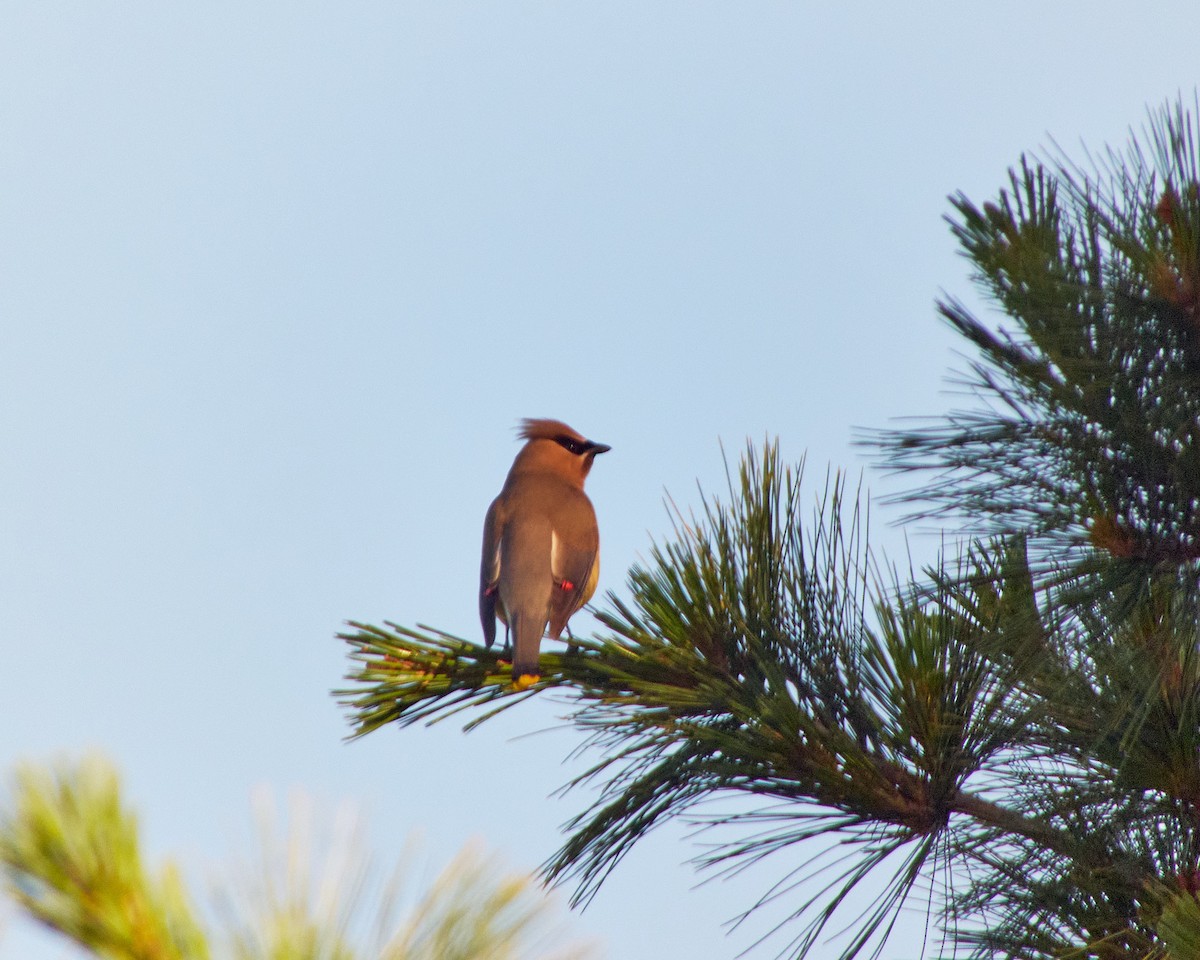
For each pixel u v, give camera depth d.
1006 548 5.36
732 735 5.66
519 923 2.34
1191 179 4.99
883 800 5.43
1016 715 5.44
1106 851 5.51
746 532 6.01
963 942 5.47
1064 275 5.00
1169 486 5.09
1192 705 5.27
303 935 2.27
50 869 2.26
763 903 5.30
